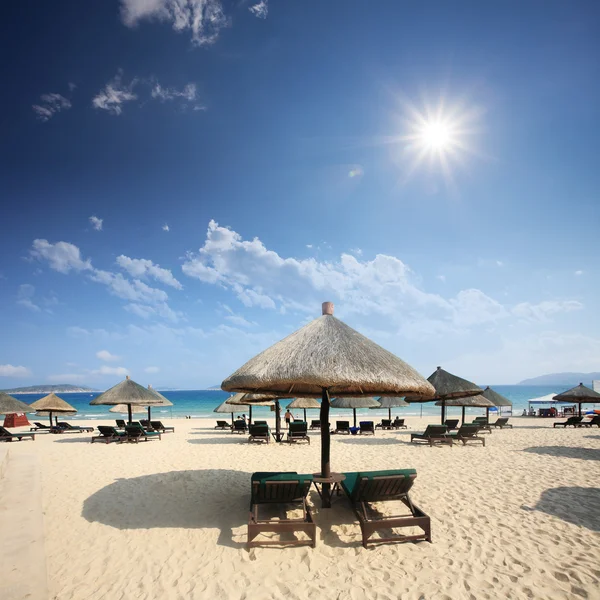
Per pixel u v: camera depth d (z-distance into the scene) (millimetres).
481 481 7258
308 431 17781
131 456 10453
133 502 6105
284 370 4758
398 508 5637
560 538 4605
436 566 3980
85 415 41188
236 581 3770
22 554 3674
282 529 4430
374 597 3473
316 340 5215
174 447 12219
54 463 9492
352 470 8445
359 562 4094
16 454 9398
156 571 3988
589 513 5461
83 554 4375
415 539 4586
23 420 21422
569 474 7812
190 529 5008
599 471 8102
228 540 4668
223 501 6102
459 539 4609
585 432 16109
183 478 7598
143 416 39250
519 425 21203
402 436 15258
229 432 17391
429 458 9828
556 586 3564
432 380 12688
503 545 4434
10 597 2986
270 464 9164
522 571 3842
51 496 6500
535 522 5121
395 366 5188
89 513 5629
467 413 44594
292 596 3512
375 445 12492
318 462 9422
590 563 3971
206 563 4129
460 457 9930
